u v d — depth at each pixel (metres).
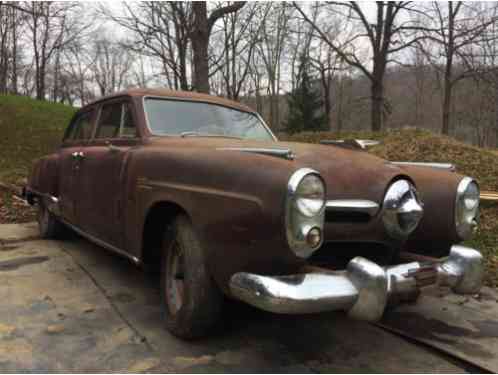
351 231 2.57
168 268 3.01
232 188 2.40
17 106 14.64
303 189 2.17
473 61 15.67
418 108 39.19
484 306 3.74
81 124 4.97
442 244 3.14
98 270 4.34
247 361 2.64
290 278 2.21
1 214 7.09
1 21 28.55
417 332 3.17
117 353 2.68
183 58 10.80
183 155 2.86
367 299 2.27
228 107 4.15
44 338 2.85
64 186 4.77
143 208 3.11
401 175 2.73
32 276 4.11
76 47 33.47
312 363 2.66
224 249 2.41
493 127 31.72
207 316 2.68
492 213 5.84
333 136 11.62
